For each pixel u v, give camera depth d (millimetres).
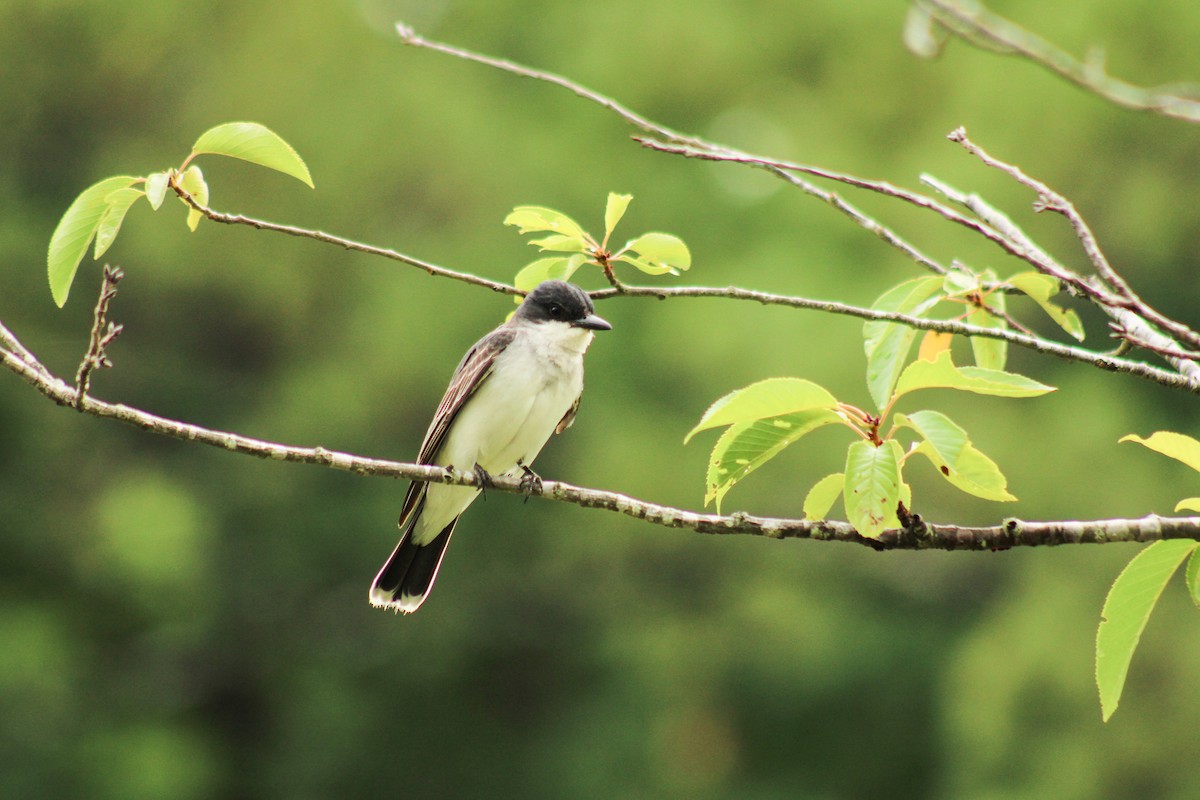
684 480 14359
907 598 15359
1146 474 13328
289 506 16422
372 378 15578
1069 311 5121
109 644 16594
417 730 16719
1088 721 12469
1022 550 13992
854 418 4332
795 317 13938
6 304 16219
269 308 16516
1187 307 14352
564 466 15578
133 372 16828
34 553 15781
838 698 14828
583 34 16391
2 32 16016
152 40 16312
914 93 15188
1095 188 14219
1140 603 4234
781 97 15703
